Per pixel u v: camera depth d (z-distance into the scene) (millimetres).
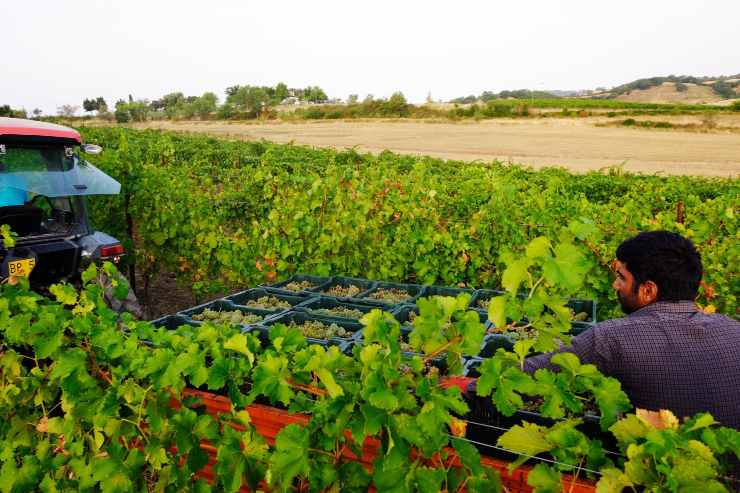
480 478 1693
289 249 6199
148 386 2357
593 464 1577
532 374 2281
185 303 8336
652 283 2357
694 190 12648
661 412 1566
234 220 9109
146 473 2594
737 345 2223
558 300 1691
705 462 1307
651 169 29578
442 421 1632
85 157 8133
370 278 6020
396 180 7594
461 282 5672
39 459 2709
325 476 1862
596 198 14609
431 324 1750
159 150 15711
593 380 1684
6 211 5055
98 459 2352
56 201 5777
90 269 2715
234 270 7199
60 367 2348
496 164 20078
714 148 39281
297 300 4789
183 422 2146
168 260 8281
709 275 4957
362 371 1759
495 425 2375
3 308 2633
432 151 38500
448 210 7609
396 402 1599
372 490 2273
